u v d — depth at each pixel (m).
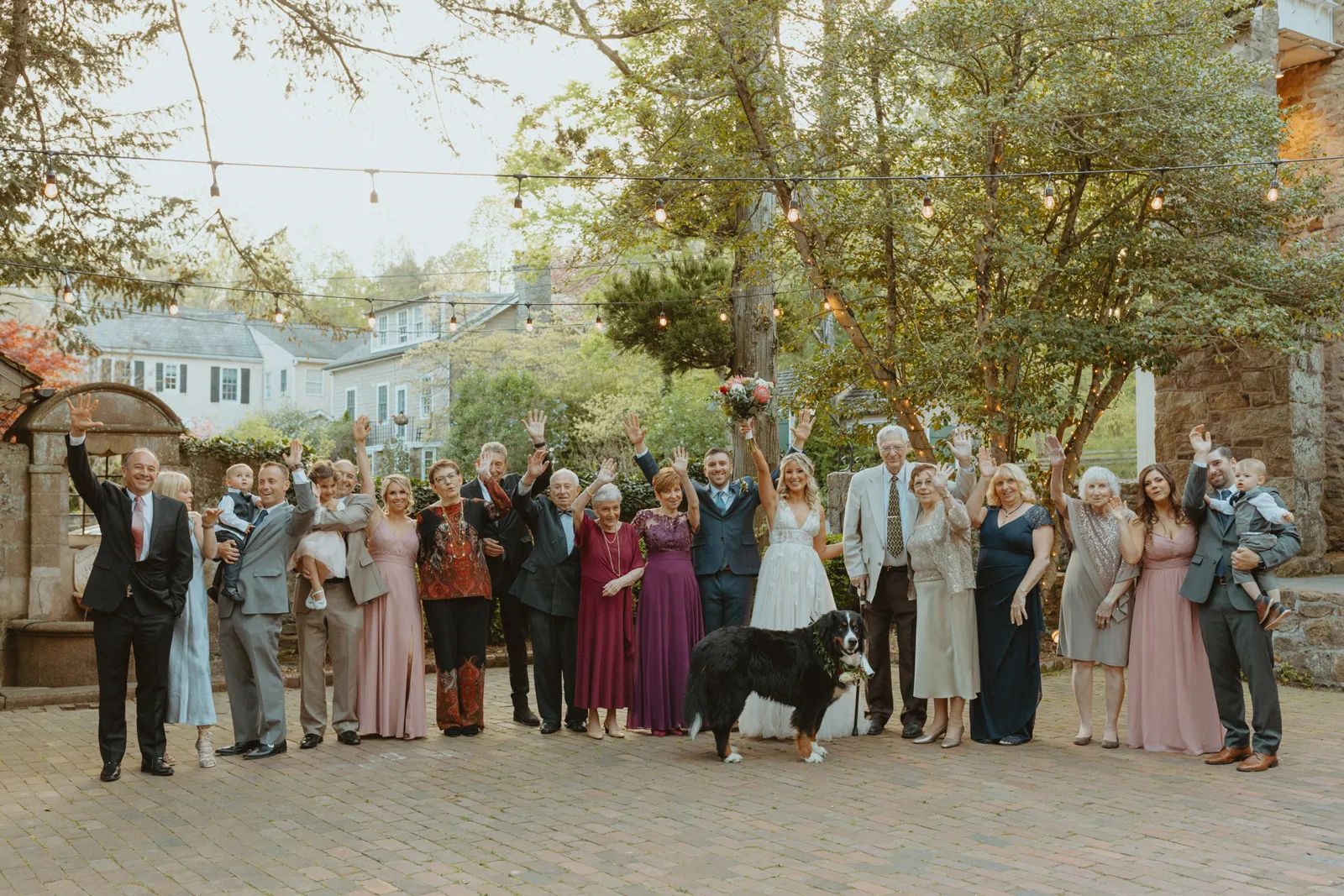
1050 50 9.31
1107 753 6.23
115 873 4.16
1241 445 11.49
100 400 9.01
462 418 23.56
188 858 4.34
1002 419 9.71
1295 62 13.01
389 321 34.69
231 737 6.87
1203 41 9.53
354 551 6.62
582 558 6.82
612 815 4.91
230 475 6.57
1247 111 9.29
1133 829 4.65
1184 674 6.20
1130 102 8.98
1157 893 3.84
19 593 8.52
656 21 11.11
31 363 17.16
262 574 6.26
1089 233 9.99
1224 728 6.25
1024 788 5.39
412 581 6.84
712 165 10.60
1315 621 8.54
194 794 5.37
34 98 10.66
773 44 10.21
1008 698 6.50
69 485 8.81
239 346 40.84
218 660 9.15
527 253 17.48
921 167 9.89
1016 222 9.82
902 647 6.77
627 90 11.82
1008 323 9.21
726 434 22.06
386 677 6.70
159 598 5.74
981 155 9.65
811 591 6.62
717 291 13.50
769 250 11.12
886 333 10.51
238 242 12.27
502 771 5.83
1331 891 3.86
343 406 36.25
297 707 8.04
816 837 4.55
